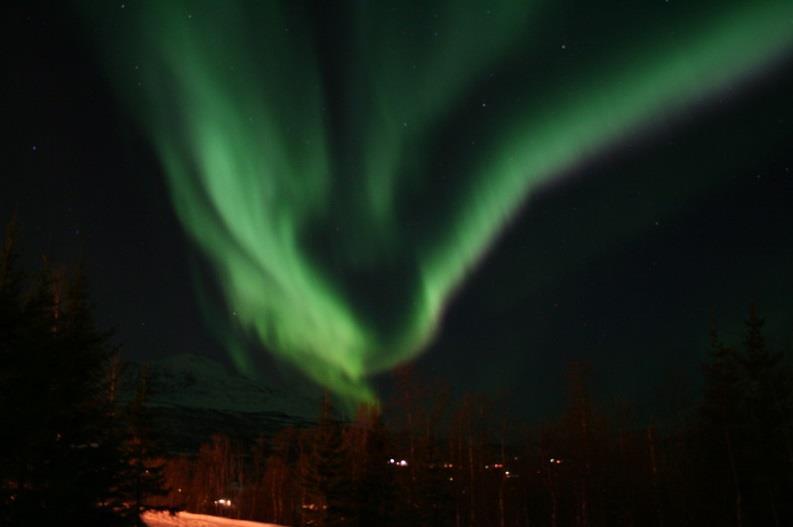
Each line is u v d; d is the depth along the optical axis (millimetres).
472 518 50531
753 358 38094
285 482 64000
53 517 14781
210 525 39000
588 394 47188
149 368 30766
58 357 15625
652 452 45250
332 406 40875
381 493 37969
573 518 50938
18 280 14039
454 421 52031
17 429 13258
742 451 38531
